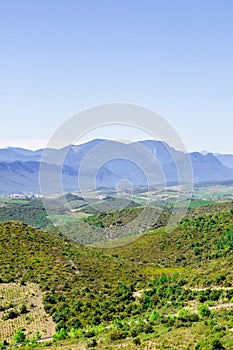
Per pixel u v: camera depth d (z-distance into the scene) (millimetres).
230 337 39719
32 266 94562
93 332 60156
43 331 68875
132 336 50125
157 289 89438
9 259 96500
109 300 82188
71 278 91750
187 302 78688
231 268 94938
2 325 70688
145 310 78750
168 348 39906
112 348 44312
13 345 61812
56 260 100688
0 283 86188
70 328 67875
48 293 83812
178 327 50094
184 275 101375
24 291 83938
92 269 99750
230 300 74500
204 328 45469
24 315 74625
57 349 49719
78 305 77688
